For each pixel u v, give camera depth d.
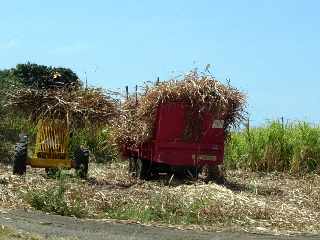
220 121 18.05
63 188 13.32
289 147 22.48
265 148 22.47
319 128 22.88
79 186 14.99
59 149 17.52
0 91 20.61
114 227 11.37
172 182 17.86
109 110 17.69
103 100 17.70
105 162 23.83
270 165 22.41
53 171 17.28
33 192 13.22
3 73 32.47
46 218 11.73
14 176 16.22
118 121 18.47
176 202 13.58
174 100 17.80
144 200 13.95
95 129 17.67
